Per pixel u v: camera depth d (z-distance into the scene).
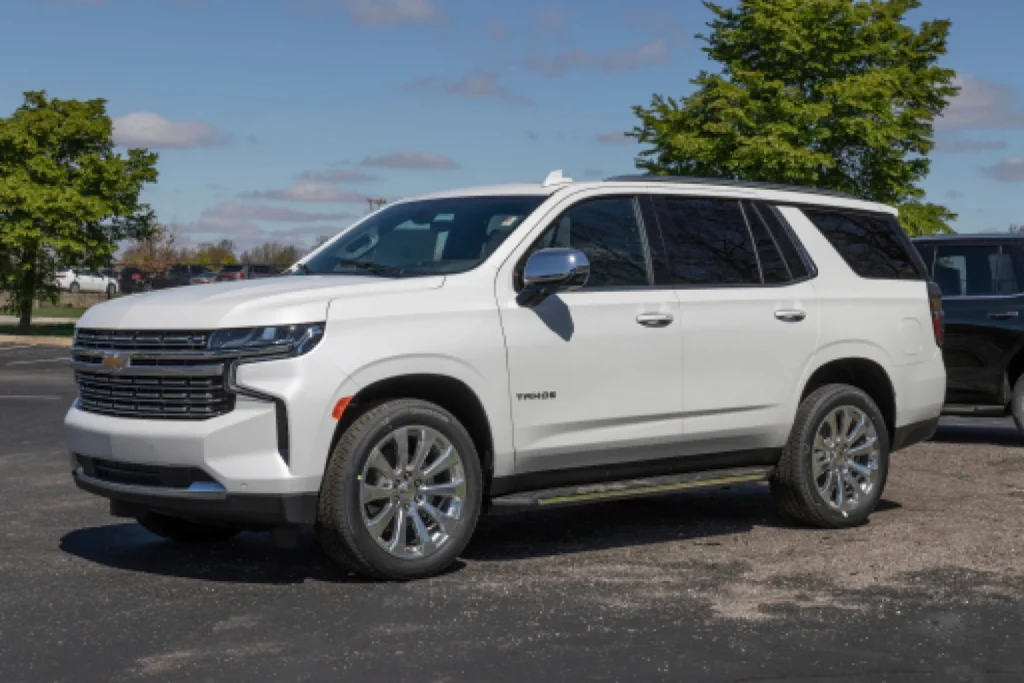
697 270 7.34
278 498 5.86
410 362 6.16
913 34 37.84
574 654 4.88
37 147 35.94
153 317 6.14
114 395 6.25
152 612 5.55
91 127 36.34
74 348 6.53
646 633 5.19
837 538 7.34
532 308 6.61
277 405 5.89
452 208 7.17
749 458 7.52
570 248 6.51
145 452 6.04
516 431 6.53
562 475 6.78
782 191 7.99
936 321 8.54
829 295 7.88
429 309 6.29
